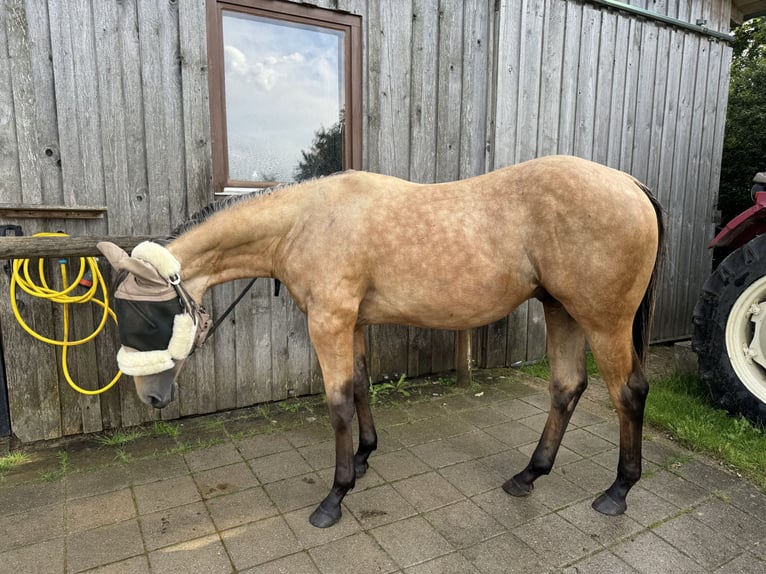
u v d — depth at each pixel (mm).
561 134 3586
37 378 2404
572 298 1635
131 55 2387
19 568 1562
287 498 1962
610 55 3689
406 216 1712
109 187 2418
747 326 2484
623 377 1742
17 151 2232
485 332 3535
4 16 2146
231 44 2637
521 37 3289
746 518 1807
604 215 1546
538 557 1613
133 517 1831
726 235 2689
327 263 1725
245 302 2807
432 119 3156
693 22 4055
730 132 5500
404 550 1648
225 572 1546
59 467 2209
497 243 1657
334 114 2945
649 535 1717
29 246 1983
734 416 2525
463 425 2643
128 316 1564
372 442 2131
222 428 2621
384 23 2918
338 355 1760
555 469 2170
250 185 2746
